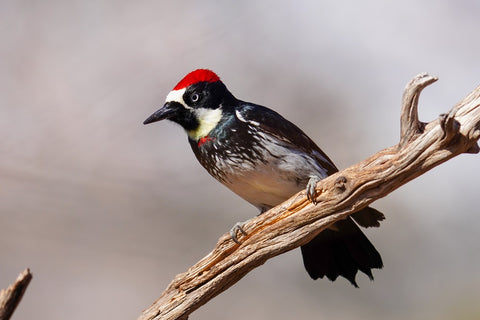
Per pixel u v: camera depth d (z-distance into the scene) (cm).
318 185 908
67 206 1917
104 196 1925
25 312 1889
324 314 1892
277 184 1111
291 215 927
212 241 1920
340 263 1141
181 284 970
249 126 1102
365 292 1919
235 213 1938
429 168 844
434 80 796
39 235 1914
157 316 971
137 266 1923
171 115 1137
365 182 870
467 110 802
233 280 968
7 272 1900
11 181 1891
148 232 1930
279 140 1098
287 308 1909
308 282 1947
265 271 1959
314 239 1149
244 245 945
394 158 852
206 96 1125
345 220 1111
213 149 1123
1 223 1895
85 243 1927
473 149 822
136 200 1933
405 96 818
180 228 1931
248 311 1894
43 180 1906
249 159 1103
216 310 1902
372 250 1127
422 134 833
